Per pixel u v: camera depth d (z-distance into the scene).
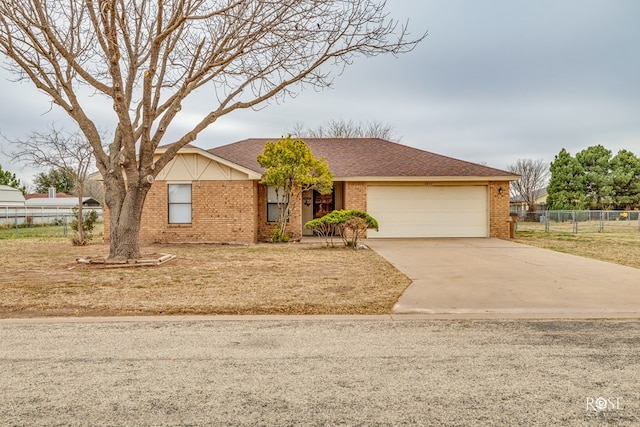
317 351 4.34
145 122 9.72
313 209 19.27
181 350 4.38
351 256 11.97
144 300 6.59
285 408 3.08
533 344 4.54
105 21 8.36
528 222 34.59
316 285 7.77
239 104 10.10
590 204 44.47
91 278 8.42
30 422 2.88
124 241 10.38
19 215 32.94
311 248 14.19
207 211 16.20
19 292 7.09
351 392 3.35
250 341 4.68
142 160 10.27
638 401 3.19
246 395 3.30
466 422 2.88
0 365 3.95
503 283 7.88
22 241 17.69
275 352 4.31
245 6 9.26
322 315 5.81
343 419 2.92
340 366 3.91
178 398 3.25
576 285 7.66
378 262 10.72
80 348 4.44
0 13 8.93
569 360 4.05
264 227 17.55
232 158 18.39
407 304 6.36
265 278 8.48
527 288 7.43
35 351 4.34
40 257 11.88
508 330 5.08
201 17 8.38
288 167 14.94
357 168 18.66
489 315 5.77
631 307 6.14
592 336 4.83
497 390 3.38
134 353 4.29
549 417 2.94
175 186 16.28
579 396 3.27
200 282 8.05
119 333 4.97
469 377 3.64
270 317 5.70
